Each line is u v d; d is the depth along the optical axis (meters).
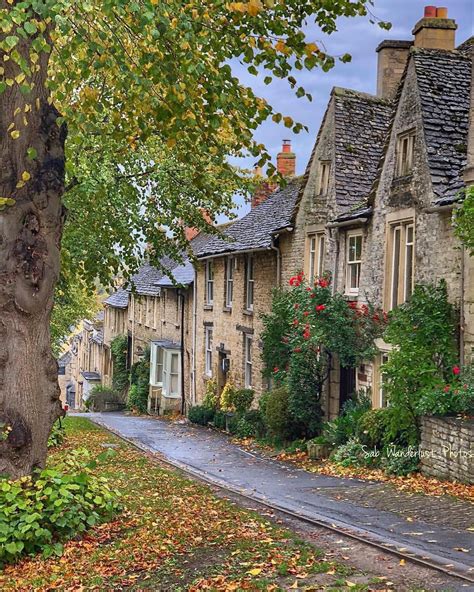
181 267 36.41
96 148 15.44
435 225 15.46
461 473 12.63
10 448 9.20
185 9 7.89
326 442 17.78
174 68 8.28
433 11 19.17
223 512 10.51
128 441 21.39
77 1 7.32
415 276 16.25
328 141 21.23
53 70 8.51
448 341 14.53
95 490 9.82
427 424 13.85
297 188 26.95
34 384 9.42
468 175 14.23
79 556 8.45
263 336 21.42
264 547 8.37
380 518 10.34
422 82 16.70
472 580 6.96
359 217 18.36
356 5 9.46
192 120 9.15
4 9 7.47
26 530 8.40
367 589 6.71
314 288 19.05
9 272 9.13
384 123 21.62
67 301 24.64
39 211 9.17
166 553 8.34
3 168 8.93
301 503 11.77
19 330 9.30
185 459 18.00
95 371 58.56
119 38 8.66
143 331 42.66
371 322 17.58
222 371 29.14
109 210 16.50
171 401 35.06
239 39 8.47
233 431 23.81
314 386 19.56
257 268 25.55
